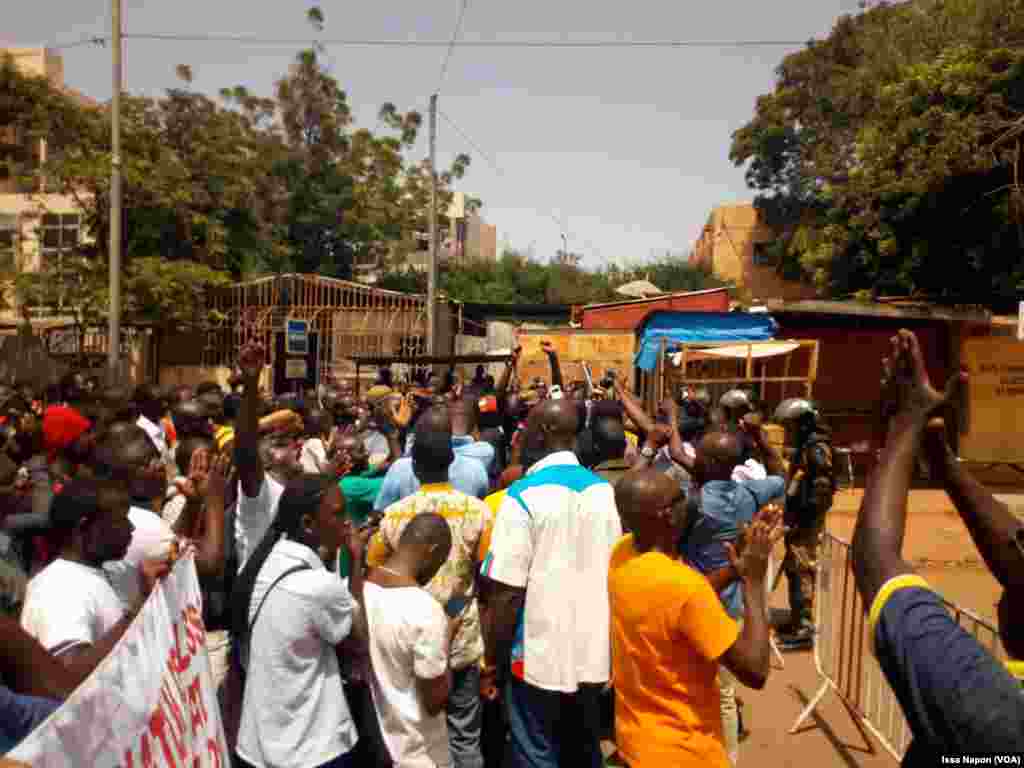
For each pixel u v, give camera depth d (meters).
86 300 22.67
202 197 26.34
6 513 4.56
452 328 27.42
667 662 2.81
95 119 24.88
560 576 3.66
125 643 2.36
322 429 7.46
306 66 35.66
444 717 3.38
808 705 5.00
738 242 39.56
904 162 15.84
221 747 2.98
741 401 6.92
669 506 2.98
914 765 1.44
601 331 16.64
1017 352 14.44
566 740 3.91
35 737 1.96
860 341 16.38
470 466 5.08
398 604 3.28
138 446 4.34
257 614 3.12
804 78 31.69
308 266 36.16
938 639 1.37
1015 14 15.27
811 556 6.46
